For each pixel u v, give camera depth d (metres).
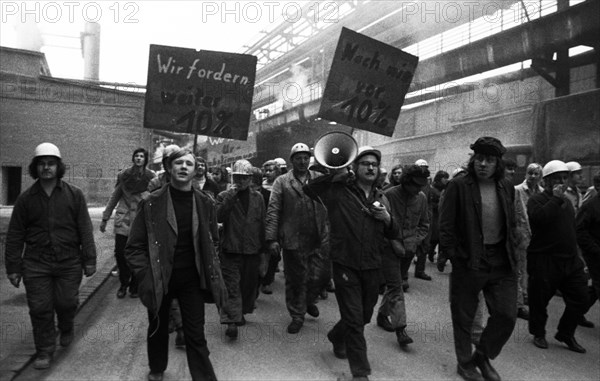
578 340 4.58
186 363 3.67
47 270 3.56
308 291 4.71
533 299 4.31
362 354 3.26
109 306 5.29
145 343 4.09
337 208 3.46
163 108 5.36
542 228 4.23
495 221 3.45
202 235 3.11
